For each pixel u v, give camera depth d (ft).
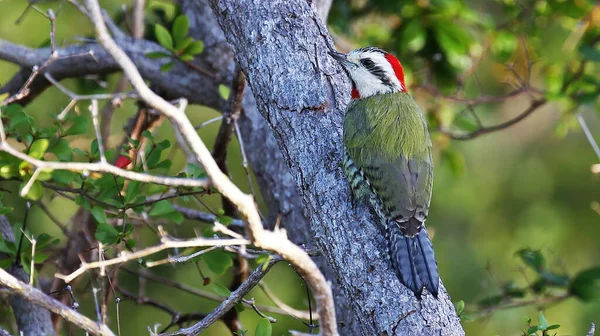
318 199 28.94
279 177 40.75
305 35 30.68
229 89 41.04
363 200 29.25
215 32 43.70
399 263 27.27
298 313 38.58
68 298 41.78
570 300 55.52
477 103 49.34
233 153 55.21
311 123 29.76
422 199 29.71
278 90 29.91
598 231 61.52
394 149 30.27
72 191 32.68
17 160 30.86
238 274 40.42
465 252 58.80
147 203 33.35
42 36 51.62
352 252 27.84
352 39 50.08
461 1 46.39
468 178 61.26
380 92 32.99
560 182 62.85
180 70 44.52
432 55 48.88
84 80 49.47
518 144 63.82
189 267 53.21
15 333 39.75
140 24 48.24
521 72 55.26
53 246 47.70
